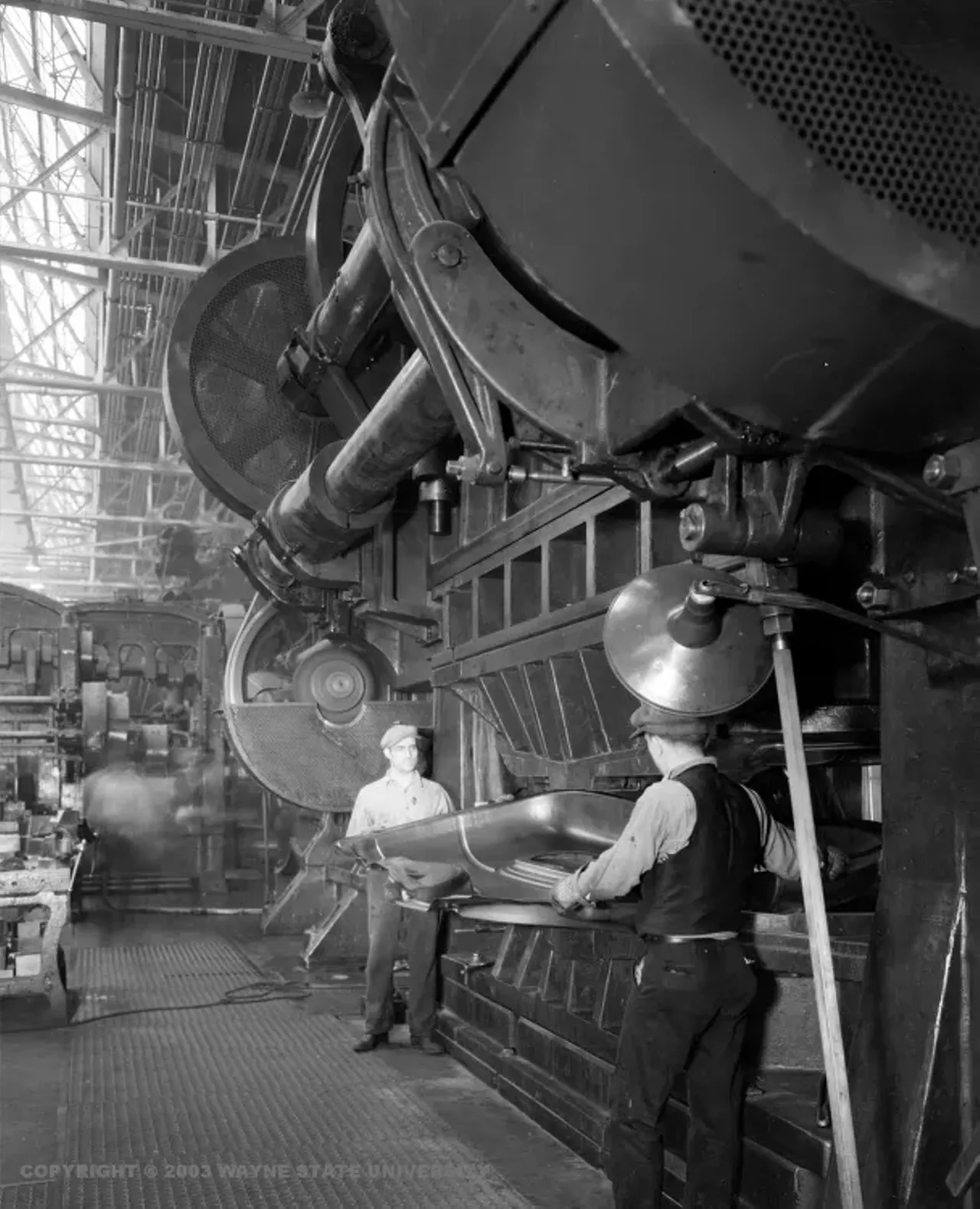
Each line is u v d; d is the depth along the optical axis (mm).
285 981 6762
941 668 2359
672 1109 3367
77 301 16266
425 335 2305
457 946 5566
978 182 1421
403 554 6055
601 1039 3873
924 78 1399
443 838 3350
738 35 1321
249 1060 5059
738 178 1327
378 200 2371
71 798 9180
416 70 1736
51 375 18312
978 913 2256
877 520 2537
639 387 2049
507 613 4781
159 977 6918
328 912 8547
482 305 2182
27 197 15523
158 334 15148
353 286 4480
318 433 6109
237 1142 3977
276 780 6902
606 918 3135
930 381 1567
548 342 2199
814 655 3580
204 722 10672
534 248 1771
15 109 13422
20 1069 4910
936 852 2365
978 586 2160
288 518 5492
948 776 2342
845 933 2980
